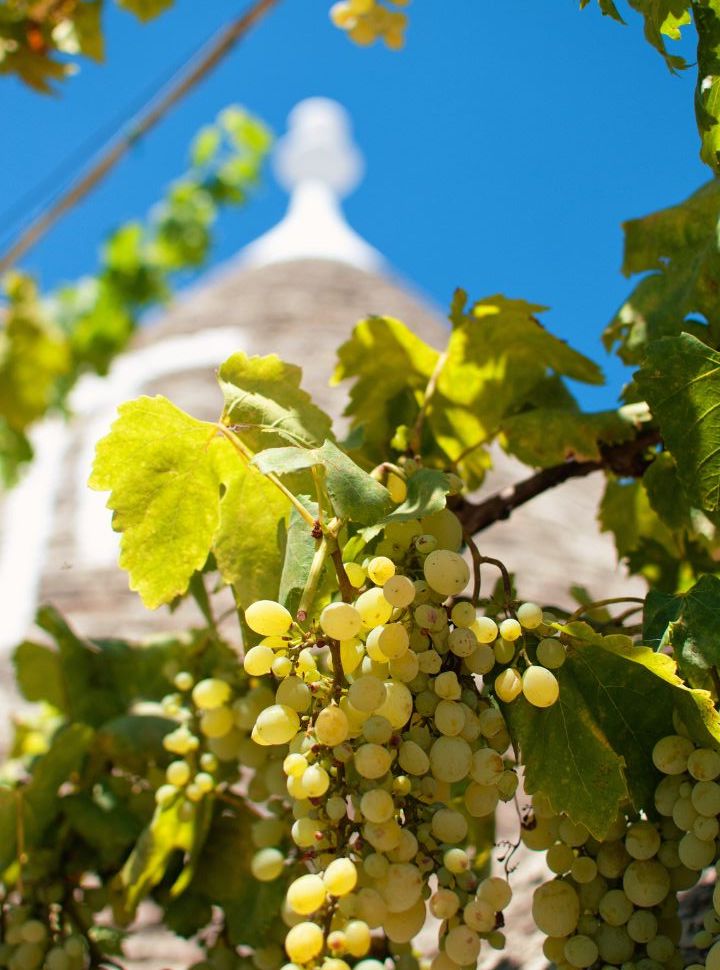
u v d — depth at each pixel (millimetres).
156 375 6898
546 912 1288
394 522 1284
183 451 1455
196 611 3920
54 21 3043
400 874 1151
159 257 8312
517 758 1327
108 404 6742
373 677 1169
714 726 1201
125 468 1438
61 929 1881
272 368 1521
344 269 9242
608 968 1292
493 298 1920
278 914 1725
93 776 2021
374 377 2066
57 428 6680
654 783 1305
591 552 4926
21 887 1868
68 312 7848
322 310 7793
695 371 1415
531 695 1231
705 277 1654
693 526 1692
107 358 7703
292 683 1240
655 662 1232
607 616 1991
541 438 1842
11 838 1883
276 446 1484
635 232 1837
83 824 1919
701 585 1338
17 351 5773
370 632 1238
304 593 1283
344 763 1226
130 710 2176
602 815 1254
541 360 2021
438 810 1218
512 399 2045
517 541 4613
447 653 1279
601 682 1325
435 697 1251
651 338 1718
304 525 1385
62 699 2176
